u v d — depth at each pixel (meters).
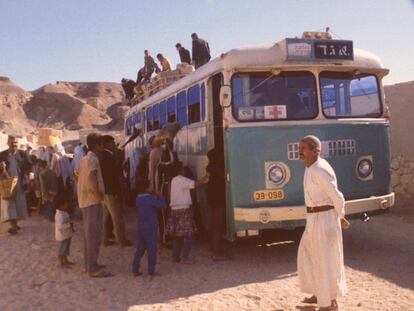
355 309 6.05
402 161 13.70
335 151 8.33
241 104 8.16
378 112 8.99
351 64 8.61
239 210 8.00
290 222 8.09
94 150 8.02
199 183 8.57
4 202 11.70
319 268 5.70
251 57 8.16
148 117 14.34
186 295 6.91
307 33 8.56
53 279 8.02
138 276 7.94
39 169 14.02
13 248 10.36
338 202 5.61
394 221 11.79
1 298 7.16
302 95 8.36
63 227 8.66
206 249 9.73
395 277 7.31
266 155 8.09
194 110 9.88
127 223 13.33
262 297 6.66
